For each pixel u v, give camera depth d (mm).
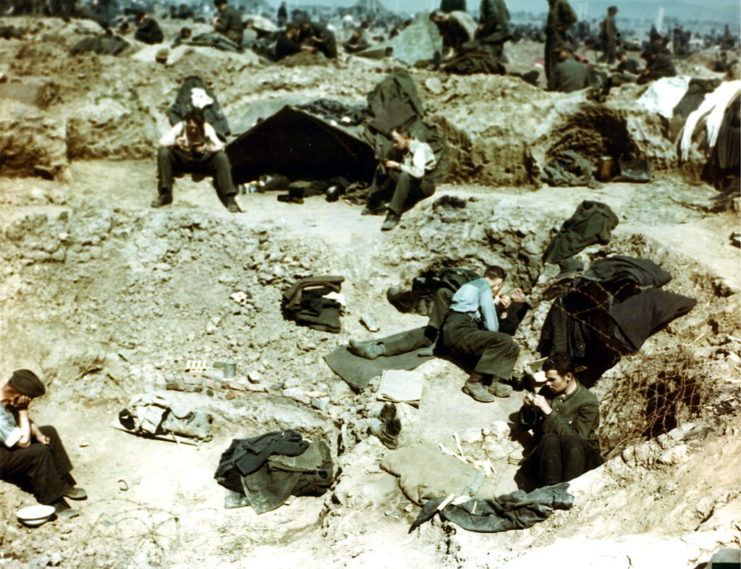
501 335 7094
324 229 9359
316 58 13922
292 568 5160
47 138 10070
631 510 4852
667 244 7883
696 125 9852
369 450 6477
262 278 8711
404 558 4957
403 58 17344
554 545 4441
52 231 8773
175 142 9812
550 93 11320
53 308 8078
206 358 7965
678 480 4906
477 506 5219
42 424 7105
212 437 7195
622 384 6680
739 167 9492
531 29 33688
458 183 10578
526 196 9844
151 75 12328
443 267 9039
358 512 5695
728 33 32875
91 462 6730
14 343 7520
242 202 10367
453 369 7457
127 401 7570
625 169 10258
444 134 10688
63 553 5594
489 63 11938
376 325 8312
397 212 9445
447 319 7434
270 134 10695
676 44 30891
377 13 42312
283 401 7445
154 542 5773
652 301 6965
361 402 7164
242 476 6375
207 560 5590
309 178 11117
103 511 6098
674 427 5883
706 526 4363
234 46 14156
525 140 10211
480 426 6734
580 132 10766
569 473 5574
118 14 28422
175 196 9984
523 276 8773
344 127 10695
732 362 6020
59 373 7484
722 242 8148
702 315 6840
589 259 8258
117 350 7926
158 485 6484
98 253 8836
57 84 11508
